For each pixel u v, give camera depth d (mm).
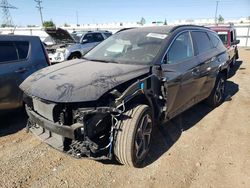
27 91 3475
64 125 3105
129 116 3264
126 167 3520
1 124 4957
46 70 3965
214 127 4887
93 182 3195
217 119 5301
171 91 3928
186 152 3936
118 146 3230
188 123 5047
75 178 3270
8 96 4723
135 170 3455
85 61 4250
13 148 4016
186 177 3328
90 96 2982
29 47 5219
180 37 4477
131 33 4723
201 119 5277
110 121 3240
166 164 3605
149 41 4238
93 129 3059
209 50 5438
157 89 3691
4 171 3398
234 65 13289
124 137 3195
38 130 3633
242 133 4656
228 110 5887
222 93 6266
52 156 3789
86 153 3057
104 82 3195
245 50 26078
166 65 3912
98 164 3586
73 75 3496
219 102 6152
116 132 3213
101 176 3318
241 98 6910
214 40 5922
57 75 3584
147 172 3416
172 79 3902
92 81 3227
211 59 5273
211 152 3953
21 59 5012
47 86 3309
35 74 3932
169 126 4875
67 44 12797
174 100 4086
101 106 3105
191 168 3523
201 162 3674
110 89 3092
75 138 3031
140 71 3561
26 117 5285
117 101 3107
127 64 3861
